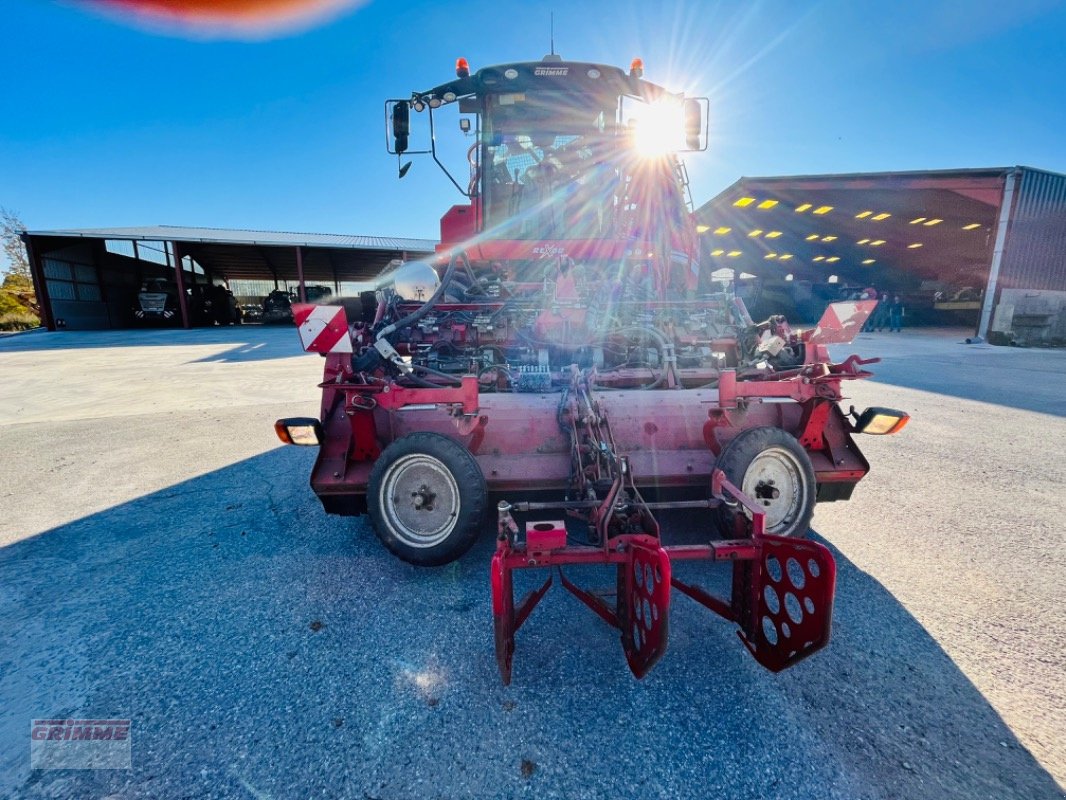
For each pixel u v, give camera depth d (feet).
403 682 6.34
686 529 10.03
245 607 8.01
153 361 39.01
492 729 5.61
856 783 4.86
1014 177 45.70
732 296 12.71
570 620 7.57
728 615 6.95
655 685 6.23
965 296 65.72
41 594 8.47
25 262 125.39
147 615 7.83
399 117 15.49
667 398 9.32
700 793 4.82
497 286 13.24
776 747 5.30
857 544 9.73
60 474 14.64
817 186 51.93
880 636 7.04
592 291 12.19
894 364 34.01
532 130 15.78
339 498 9.16
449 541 7.93
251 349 47.11
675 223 15.39
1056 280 48.65
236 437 18.51
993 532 10.19
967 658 6.59
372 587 8.53
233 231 88.89
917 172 48.39
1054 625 7.25
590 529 7.04
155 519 11.49
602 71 14.75
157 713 5.90
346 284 110.32
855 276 81.20
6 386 28.78
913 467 14.05
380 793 4.88
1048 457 14.87
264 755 5.31
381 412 9.19
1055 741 5.31
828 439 9.48
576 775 5.03
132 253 84.89
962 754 5.17
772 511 8.45
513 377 10.02
